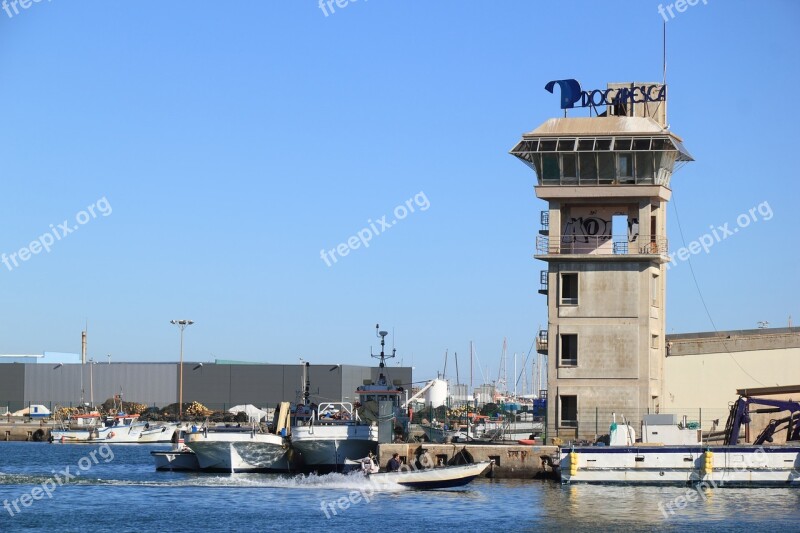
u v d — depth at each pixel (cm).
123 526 8119
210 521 8306
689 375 12900
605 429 11581
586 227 12050
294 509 8881
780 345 12775
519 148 11819
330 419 11844
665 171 11881
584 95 12581
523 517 8394
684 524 8044
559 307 11769
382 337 12006
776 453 9775
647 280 11656
